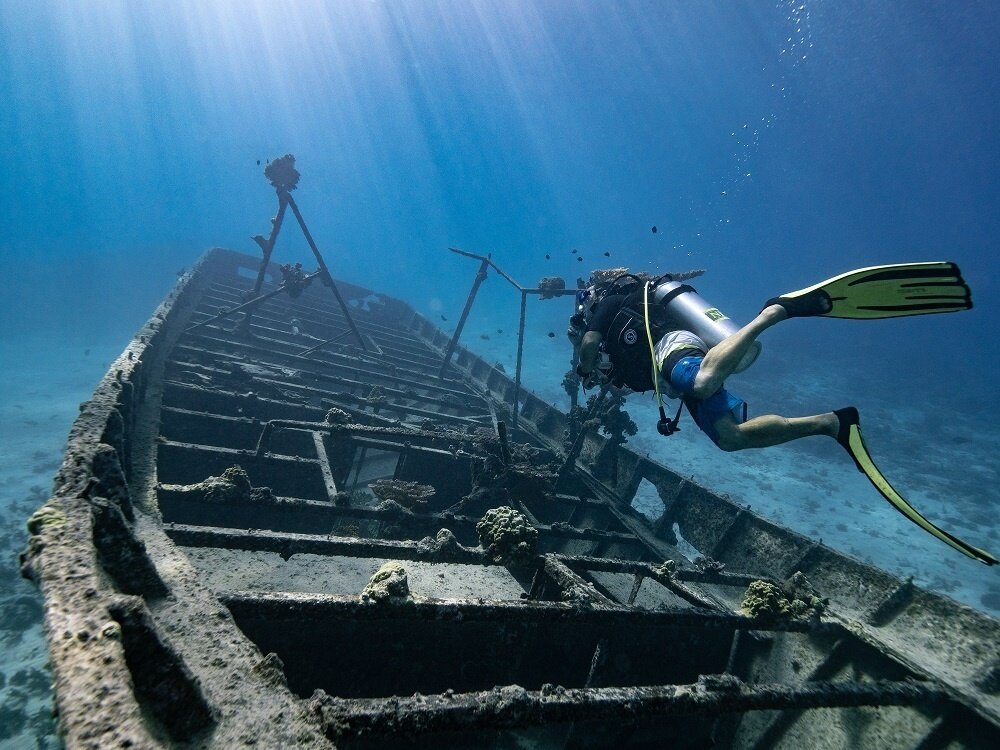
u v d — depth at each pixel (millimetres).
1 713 5297
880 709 3576
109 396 3721
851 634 3803
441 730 1940
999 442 24031
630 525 5816
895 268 2385
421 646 3416
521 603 2930
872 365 39938
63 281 52062
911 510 2342
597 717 2291
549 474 5898
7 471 11961
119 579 1944
